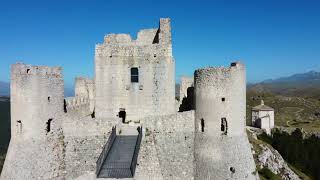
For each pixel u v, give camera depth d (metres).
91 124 42.81
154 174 41.53
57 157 41.16
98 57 48.12
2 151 84.44
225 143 41.31
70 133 42.66
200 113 42.44
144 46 47.56
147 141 42.34
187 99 55.59
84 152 42.22
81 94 61.50
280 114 184.00
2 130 104.00
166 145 42.59
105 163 38.47
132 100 47.94
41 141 39.97
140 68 47.69
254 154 71.19
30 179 38.84
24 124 39.59
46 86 40.41
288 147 93.94
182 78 57.19
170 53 47.31
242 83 42.47
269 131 108.75
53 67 41.31
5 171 40.09
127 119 48.06
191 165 42.41
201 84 42.25
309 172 88.56
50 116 40.88
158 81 47.50
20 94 39.66
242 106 42.59
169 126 43.03
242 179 41.22
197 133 42.81
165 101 47.56
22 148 39.62
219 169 41.03
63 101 42.75
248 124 121.56
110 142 41.34
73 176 41.56
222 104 41.34
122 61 47.91
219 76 41.34
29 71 39.50
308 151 94.94
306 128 128.50
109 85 48.19
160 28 47.31
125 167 37.69
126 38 50.84
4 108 134.50
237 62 41.94
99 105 48.44
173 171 41.94
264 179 65.75
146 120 42.91
